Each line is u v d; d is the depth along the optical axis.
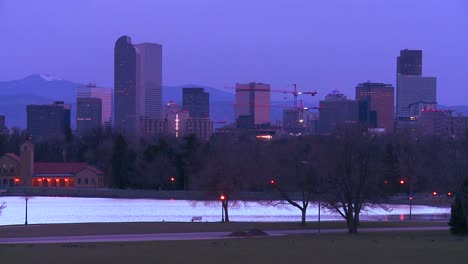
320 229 136.00
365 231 130.38
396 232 127.06
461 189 123.06
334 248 88.81
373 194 135.75
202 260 76.62
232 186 175.25
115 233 123.81
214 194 174.50
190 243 97.88
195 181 199.75
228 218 174.50
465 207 119.94
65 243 100.50
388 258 78.69
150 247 90.56
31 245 94.94
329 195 136.25
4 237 115.06
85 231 126.81
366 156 138.00
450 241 100.56
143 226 138.25
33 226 138.38
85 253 82.81
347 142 139.38
